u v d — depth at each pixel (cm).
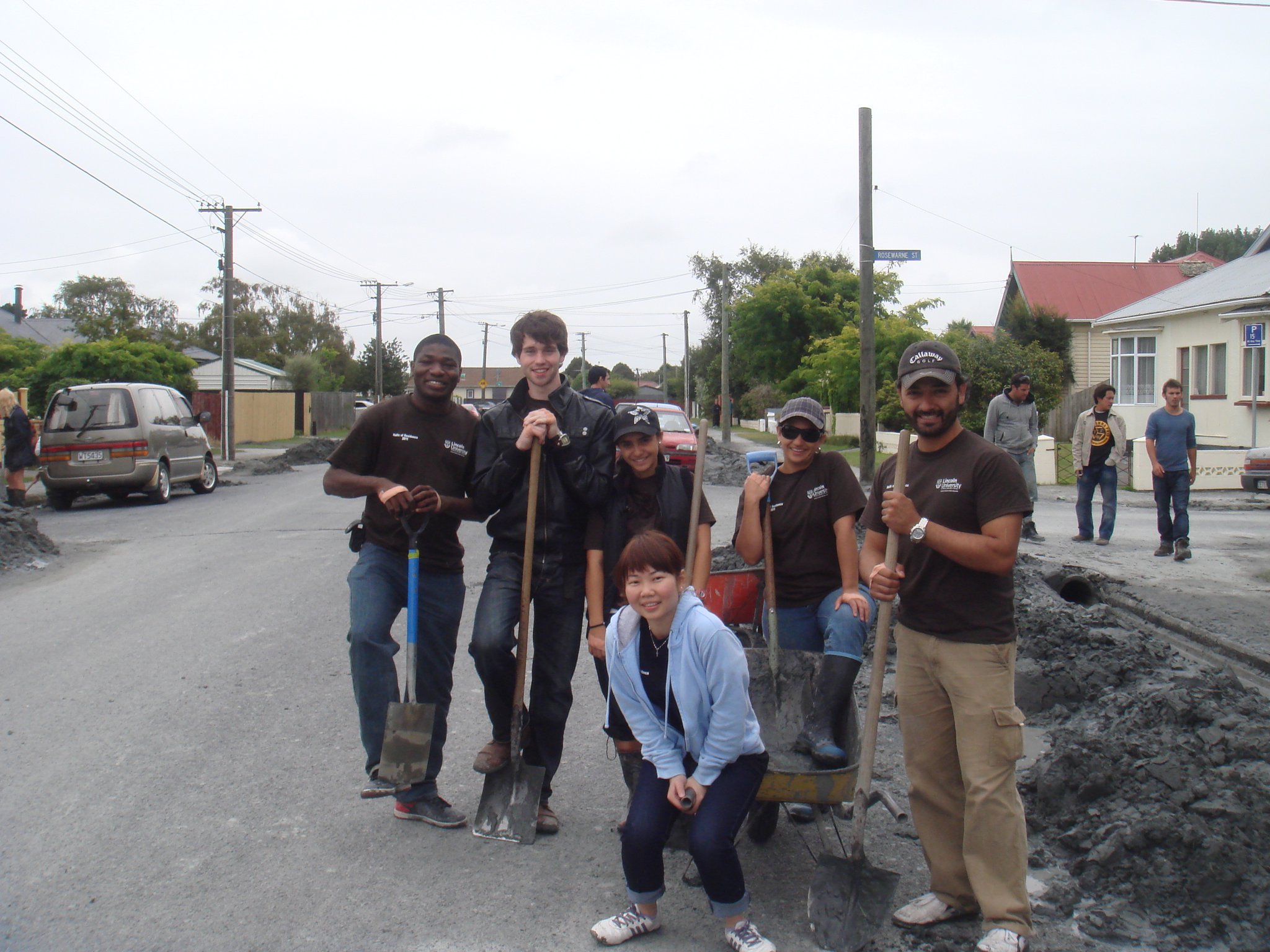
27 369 2805
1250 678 634
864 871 337
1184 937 326
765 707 416
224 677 636
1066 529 1245
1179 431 1005
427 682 441
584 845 411
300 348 7981
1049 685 553
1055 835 394
